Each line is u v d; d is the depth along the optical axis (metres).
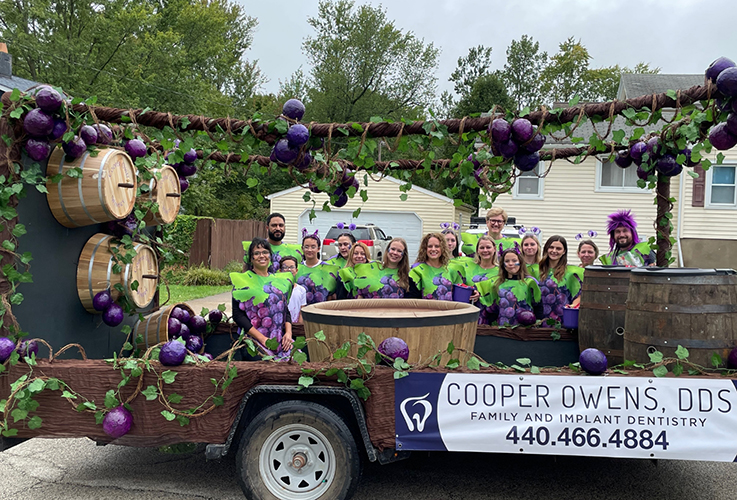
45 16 24.39
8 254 3.05
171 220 4.37
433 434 3.01
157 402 3.11
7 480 3.69
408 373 3.02
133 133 3.82
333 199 4.03
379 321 3.22
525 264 4.88
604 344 3.79
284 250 5.82
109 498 3.40
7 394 3.14
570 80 46.16
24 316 3.23
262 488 3.05
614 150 4.19
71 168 3.29
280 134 3.39
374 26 40.28
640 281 3.27
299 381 2.98
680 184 15.52
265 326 4.12
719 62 2.99
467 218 23.97
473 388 2.99
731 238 15.29
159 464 4.02
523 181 16.38
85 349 3.81
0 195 2.94
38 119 2.97
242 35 44.66
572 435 2.94
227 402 3.07
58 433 3.15
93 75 25.38
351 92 40.66
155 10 28.94
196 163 4.65
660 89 18.91
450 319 3.32
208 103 31.12
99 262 3.71
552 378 2.96
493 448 2.98
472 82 47.56
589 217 16.19
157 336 4.34
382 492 3.51
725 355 3.04
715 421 2.87
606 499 3.44
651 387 2.91
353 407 3.04
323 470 3.06
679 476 3.82
